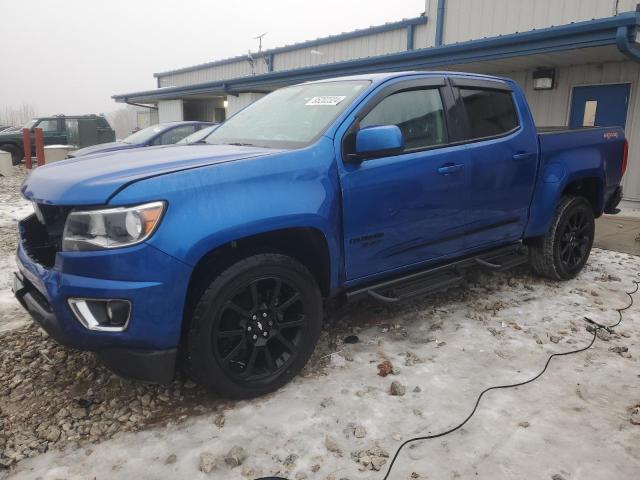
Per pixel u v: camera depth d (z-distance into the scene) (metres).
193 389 3.07
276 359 3.05
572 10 9.80
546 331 3.87
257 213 2.72
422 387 3.09
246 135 3.62
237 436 2.64
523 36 8.26
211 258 2.79
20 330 3.88
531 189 4.38
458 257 4.02
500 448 2.55
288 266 2.94
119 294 2.43
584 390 3.06
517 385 3.11
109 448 2.55
